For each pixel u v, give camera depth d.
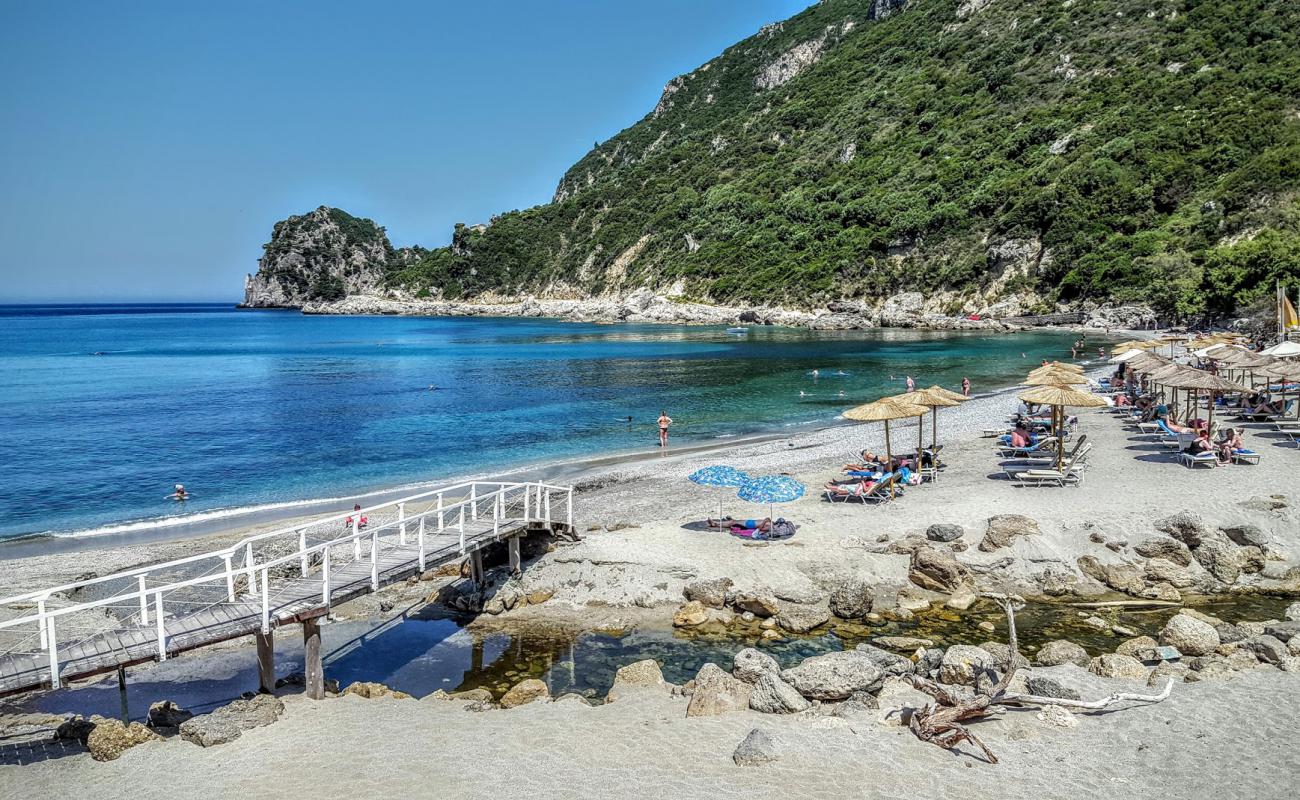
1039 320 92.06
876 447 31.39
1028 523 18.52
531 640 15.42
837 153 143.88
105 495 28.58
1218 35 108.69
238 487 29.42
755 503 23.20
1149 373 26.88
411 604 17.62
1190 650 13.04
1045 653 13.23
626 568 17.83
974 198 109.00
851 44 188.75
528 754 10.55
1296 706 10.77
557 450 35.16
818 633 15.15
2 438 39.62
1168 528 18.03
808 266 122.00
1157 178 93.25
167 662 15.34
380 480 30.11
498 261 195.75
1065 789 9.17
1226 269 74.75
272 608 13.27
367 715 12.09
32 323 198.38
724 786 9.47
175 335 140.62
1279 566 16.88
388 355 91.06
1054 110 115.12
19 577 19.56
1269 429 27.66
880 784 9.38
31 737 11.87
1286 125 88.31
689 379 60.53
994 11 150.38
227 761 10.66
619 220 174.75
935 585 16.72
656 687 12.81
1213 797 8.85
